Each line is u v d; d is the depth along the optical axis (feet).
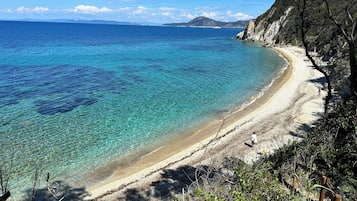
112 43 335.88
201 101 97.45
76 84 116.78
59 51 237.66
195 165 54.70
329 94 40.24
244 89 113.19
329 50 163.84
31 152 60.08
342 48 114.32
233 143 63.77
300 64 168.66
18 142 63.93
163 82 124.77
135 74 142.20
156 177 51.44
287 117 78.33
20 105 87.92
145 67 163.84
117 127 74.79
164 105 92.73
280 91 106.01
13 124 73.51
